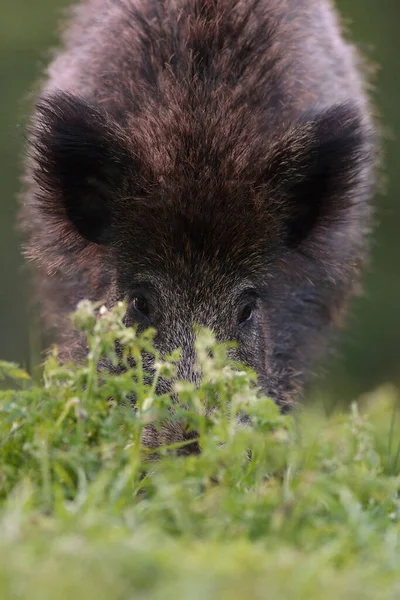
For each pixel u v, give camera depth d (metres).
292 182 10.41
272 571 5.61
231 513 6.69
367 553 6.30
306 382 13.13
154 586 5.36
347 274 12.24
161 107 10.63
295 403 12.20
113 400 8.57
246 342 10.01
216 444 7.62
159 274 9.77
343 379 23.53
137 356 8.01
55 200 10.53
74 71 12.55
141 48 11.45
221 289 9.77
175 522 6.68
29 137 10.40
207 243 9.70
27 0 32.81
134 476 7.34
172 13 11.53
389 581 5.77
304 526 6.76
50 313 12.68
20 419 7.59
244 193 9.84
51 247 10.88
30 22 32.41
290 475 7.45
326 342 13.35
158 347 9.56
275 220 10.23
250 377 7.91
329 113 10.57
